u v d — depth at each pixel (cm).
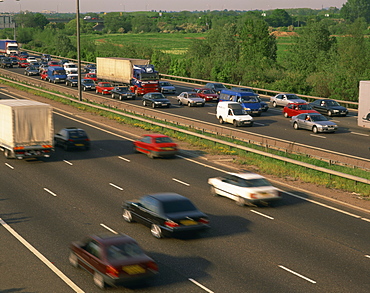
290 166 3434
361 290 1634
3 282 1686
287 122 5138
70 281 1691
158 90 6931
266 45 10538
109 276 1559
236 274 1750
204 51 12456
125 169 3309
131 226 2248
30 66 9512
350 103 6000
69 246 2012
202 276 1733
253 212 2459
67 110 5769
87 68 9731
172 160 3594
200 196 2716
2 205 2541
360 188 2875
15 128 3378
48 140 3472
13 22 17750
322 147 3944
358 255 1936
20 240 2078
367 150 3847
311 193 2819
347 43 8381
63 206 2525
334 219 2372
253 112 5416
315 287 1653
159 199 2136
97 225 2255
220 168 3372
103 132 4631
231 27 11744
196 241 2070
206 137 4056
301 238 2112
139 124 4966
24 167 3338
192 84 8525
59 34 14650
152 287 1645
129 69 6981
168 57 10825
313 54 10019
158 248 1989
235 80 9062
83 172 3219
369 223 2323
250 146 3959
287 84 7538
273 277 1728
